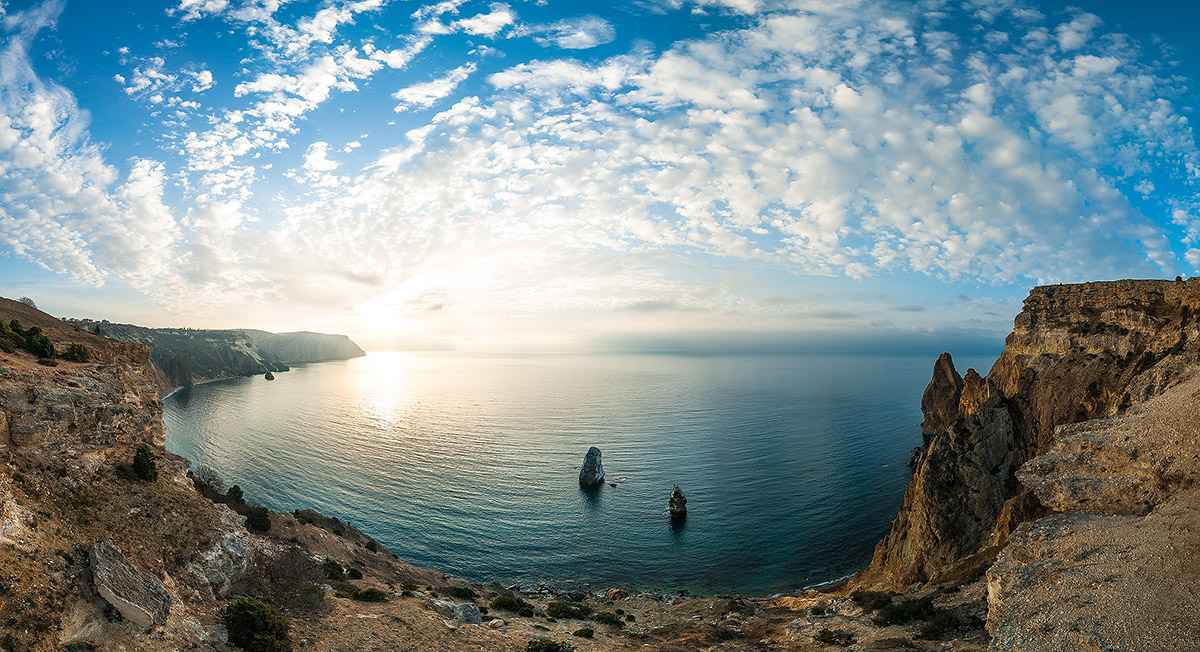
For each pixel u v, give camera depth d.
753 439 195.00
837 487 135.38
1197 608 26.34
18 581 22.61
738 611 64.62
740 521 115.31
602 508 123.25
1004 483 69.44
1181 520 35.09
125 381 45.94
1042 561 36.72
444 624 41.06
